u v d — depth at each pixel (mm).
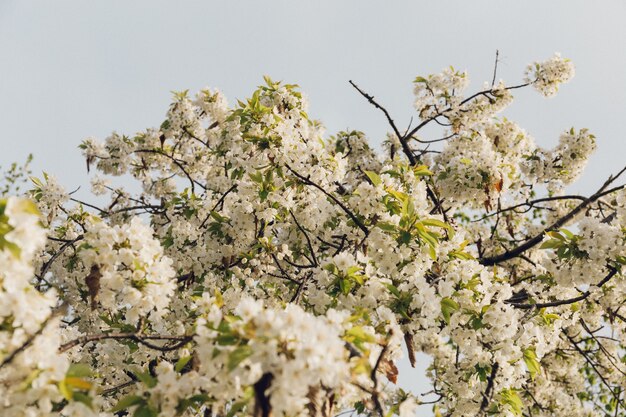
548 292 8180
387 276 6352
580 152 10891
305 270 8320
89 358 7207
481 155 8367
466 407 7570
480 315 6188
